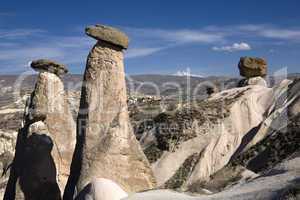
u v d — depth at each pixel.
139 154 20.23
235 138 28.34
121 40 20.36
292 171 15.38
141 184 19.91
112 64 20.38
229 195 15.11
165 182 26.47
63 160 24.77
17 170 22.78
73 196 19.25
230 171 20.66
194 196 16.84
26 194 22.17
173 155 28.42
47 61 24.64
